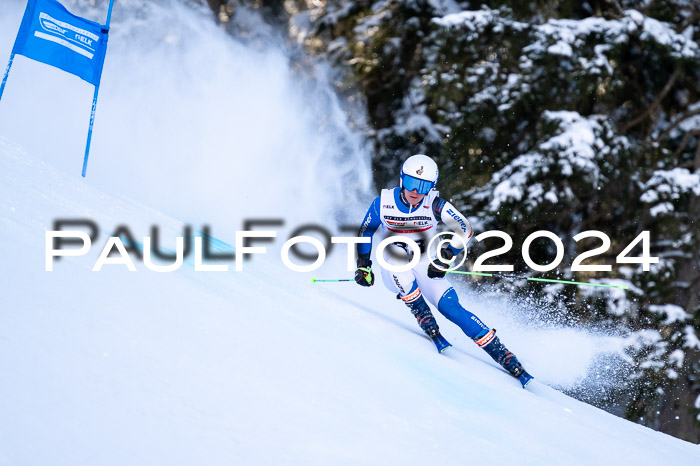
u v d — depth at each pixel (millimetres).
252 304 3518
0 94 5477
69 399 1903
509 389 4195
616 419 4977
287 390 2545
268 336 3047
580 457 3143
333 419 2459
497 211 12164
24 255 2705
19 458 1615
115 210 4539
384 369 3340
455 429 2846
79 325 2316
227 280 3896
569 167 11891
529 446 3014
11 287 2369
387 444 2402
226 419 2150
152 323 2602
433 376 3648
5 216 3076
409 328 5090
